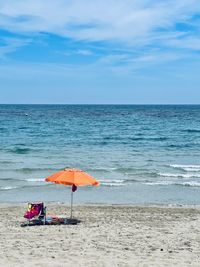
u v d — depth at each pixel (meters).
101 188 25.19
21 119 108.69
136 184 26.59
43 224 15.01
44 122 96.62
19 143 51.72
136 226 14.90
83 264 9.82
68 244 11.89
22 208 18.80
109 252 11.02
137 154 42.72
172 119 116.75
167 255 10.79
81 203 20.69
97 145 51.22
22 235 13.09
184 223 15.57
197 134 68.94
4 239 12.45
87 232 13.66
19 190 24.25
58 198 22.25
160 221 15.99
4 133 66.94
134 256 10.64
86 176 14.80
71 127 81.88
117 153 43.19
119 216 17.00
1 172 30.50
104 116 132.75
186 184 26.61
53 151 43.94
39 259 10.16
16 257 10.29
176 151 46.12
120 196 22.98
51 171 31.17
